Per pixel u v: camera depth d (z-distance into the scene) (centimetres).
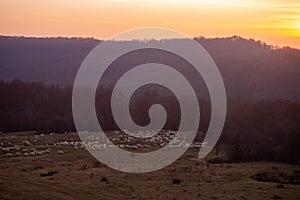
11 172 7488
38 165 8200
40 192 6044
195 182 6900
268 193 6216
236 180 7181
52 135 13075
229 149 10419
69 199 5700
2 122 14738
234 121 12525
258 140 10719
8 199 5628
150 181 6912
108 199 5719
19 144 11031
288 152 9719
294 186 6769
